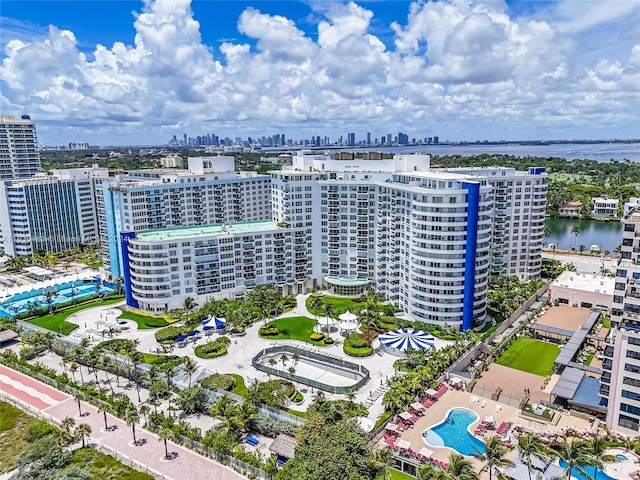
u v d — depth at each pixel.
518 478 80.56
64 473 83.31
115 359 129.38
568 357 122.12
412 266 150.50
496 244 193.12
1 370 130.88
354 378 121.06
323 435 84.75
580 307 167.12
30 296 189.75
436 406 106.19
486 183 167.12
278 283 184.25
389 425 97.19
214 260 171.88
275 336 147.75
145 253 162.25
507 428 96.31
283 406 107.06
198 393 108.56
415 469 86.62
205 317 160.00
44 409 110.50
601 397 103.50
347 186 176.12
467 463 72.00
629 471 83.62
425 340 130.12
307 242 185.25
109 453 93.31
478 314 148.75
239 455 89.25
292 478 75.62
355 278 183.25
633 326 96.38
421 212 142.12
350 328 143.25
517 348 138.75
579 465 73.56
